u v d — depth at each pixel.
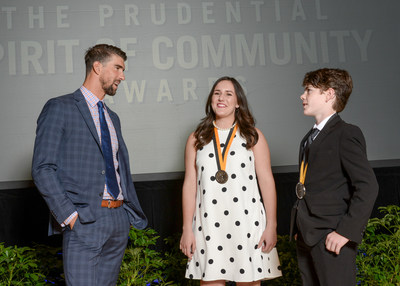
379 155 4.11
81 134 2.14
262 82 4.11
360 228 1.77
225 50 4.11
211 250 2.21
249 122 2.39
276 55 4.14
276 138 4.07
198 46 4.09
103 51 2.26
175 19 4.10
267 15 4.17
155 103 4.02
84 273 2.07
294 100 4.12
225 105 2.34
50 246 3.73
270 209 2.32
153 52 4.05
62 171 2.10
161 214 3.88
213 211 2.25
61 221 2.01
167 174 3.96
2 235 3.70
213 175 2.29
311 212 1.91
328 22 4.21
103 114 2.27
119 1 4.06
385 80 4.20
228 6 4.14
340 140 1.88
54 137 2.08
